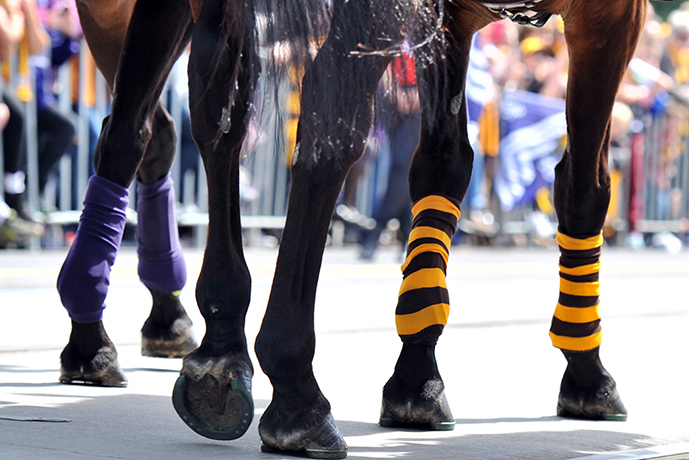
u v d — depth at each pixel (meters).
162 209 6.60
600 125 5.24
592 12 4.83
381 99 3.80
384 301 11.12
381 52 3.57
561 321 5.50
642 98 20.23
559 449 4.65
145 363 6.76
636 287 13.85
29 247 14.20
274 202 16.77
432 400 4.94
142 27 5.45
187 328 6.94
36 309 9.20
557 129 18.31
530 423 5.30
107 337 5.92
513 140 18.02
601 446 4.77
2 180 13.32
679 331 9.59
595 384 5.45
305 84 3.58
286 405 4.10
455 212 5.10
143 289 11.09
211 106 3.99
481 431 5.03
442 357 7.54
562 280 5.55
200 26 4.00
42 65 13.42
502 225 18.72
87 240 5.70
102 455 4.12
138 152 5.70
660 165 20.98
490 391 6.23
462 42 4.85
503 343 8.38
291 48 3.49
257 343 4.04
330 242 18.06
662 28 21.38
